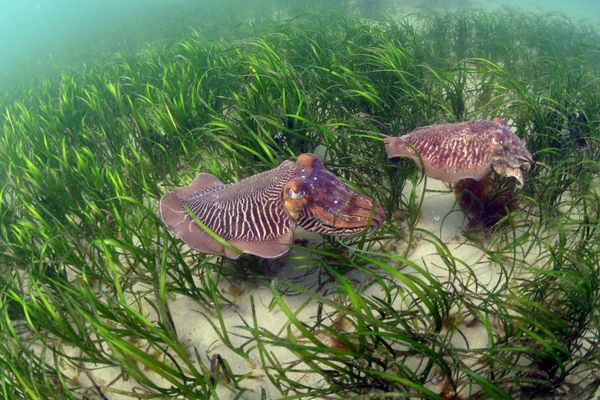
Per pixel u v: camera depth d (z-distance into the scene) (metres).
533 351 0.54
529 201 0.87
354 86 1.14
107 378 0.69
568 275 0.64
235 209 0.70
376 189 0.86
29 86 2.61
